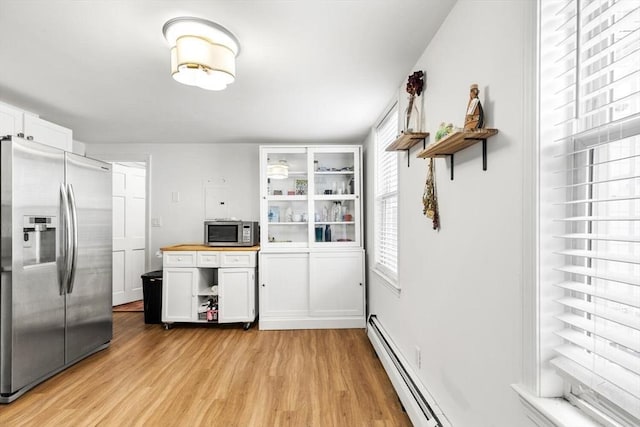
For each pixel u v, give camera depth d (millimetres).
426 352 1932
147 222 4430
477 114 1256
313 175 3930
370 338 3180
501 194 1176
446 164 1653
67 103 2910
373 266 3516
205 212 4457
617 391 817
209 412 2078
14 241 2189
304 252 3828
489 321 1256
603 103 911
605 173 899
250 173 4480
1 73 2305
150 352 3043
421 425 1684
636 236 752
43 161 2402
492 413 1231
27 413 2064
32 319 2322
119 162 4520
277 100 2844
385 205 3225
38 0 1520
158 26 1740
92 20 1682
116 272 4707
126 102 2893
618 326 873
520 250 1060
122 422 1977
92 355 2975
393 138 2973
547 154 977
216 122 3500
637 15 769
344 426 1936
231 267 3770
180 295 3773
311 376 2555
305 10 1605
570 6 933
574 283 949
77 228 2719
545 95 975
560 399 970
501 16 1170
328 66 2205
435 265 1803
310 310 3795
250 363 2799
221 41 1810
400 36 1844
